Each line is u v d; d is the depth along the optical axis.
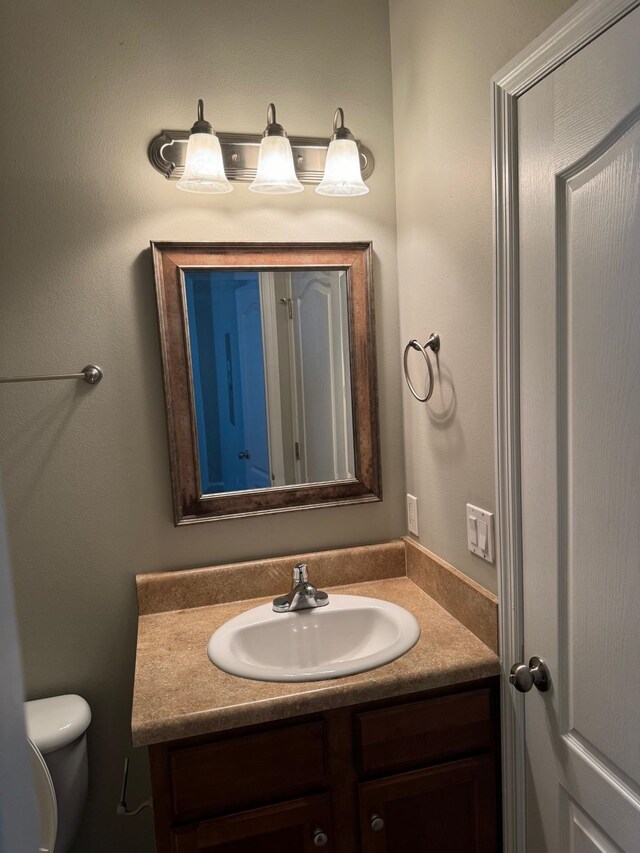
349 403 1.83
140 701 1.27
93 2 1.57
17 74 1.54
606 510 1.03
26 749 0.29
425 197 1.61
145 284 1.67
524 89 1.15
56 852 1.56
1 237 1.57
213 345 1.72
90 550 1.69
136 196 1.64
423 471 1.76
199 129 1.52
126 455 1.69
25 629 1.67
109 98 1.60
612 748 1.06
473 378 1.43
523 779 1.34
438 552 1.69
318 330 1.79
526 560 1.27
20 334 1.60
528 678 1.21
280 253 1.74
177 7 1.62
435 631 1.51
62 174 1.59
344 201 1.79
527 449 1.23
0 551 0.27
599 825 1.11
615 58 0.93
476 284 1.39
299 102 1.73
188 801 1.26
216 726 1.23
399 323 1.86
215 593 1.75
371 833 1.35
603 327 1.00
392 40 1.75
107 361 1.66
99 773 1.75
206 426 1.73
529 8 1.13
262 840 1.31
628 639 1.00
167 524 1.74
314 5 1.71
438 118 1.51
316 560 1.82
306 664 1.60
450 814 1.40
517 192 1.20
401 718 1.34
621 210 0.95
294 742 1.30
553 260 1.10
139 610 1.71
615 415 0.99
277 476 1.80
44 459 1.64
